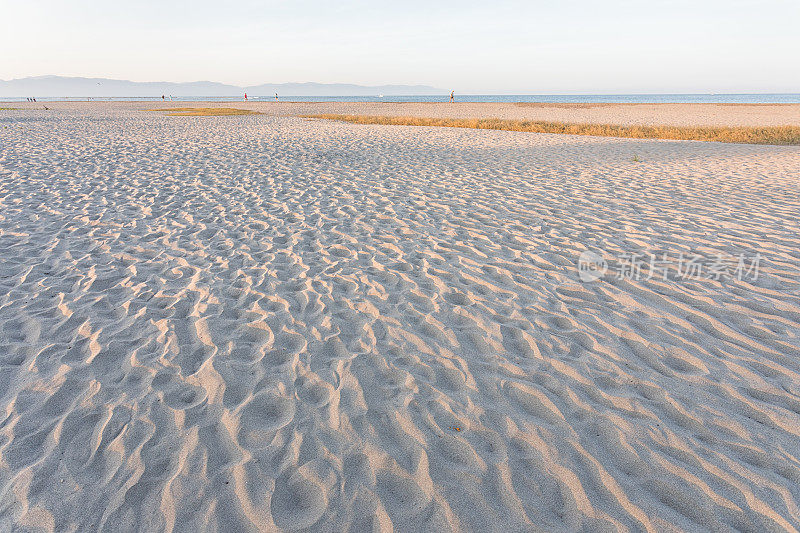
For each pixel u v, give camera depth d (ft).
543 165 31.94
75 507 6.04
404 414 7.74
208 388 8.32
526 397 8.21
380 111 116.57
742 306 11.57
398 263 14.37
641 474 6.59
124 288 12.42
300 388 8.38
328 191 23.84
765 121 78.43
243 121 74.59
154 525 5.82
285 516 5.95
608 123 75.15
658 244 16.12
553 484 6.43
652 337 10.18
